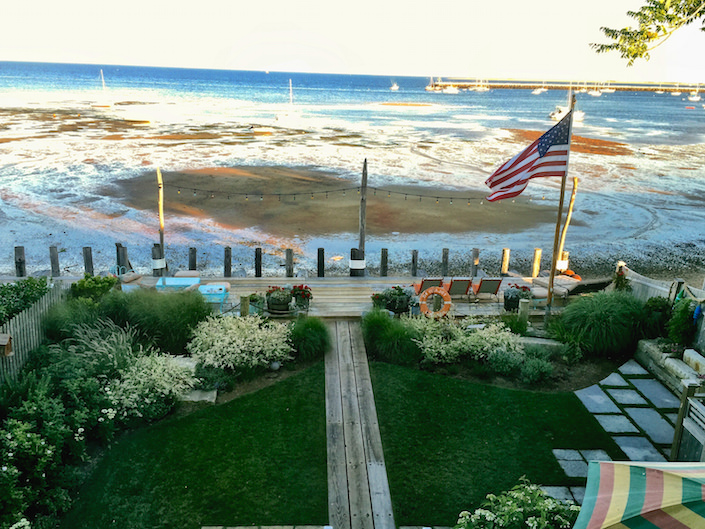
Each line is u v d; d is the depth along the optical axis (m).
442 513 7.82
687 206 31.44
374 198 30.20
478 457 9.01
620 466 5.37
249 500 7.91
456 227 25.69
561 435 9.62
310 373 11.44
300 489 8.18
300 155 42.56
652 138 65.06
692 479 5.03
